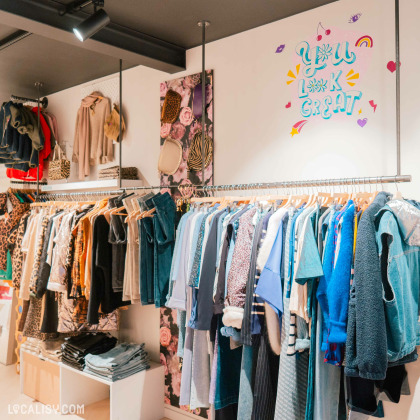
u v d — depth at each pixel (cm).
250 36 296
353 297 180
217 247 240
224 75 309
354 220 196
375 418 236
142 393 327
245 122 298
